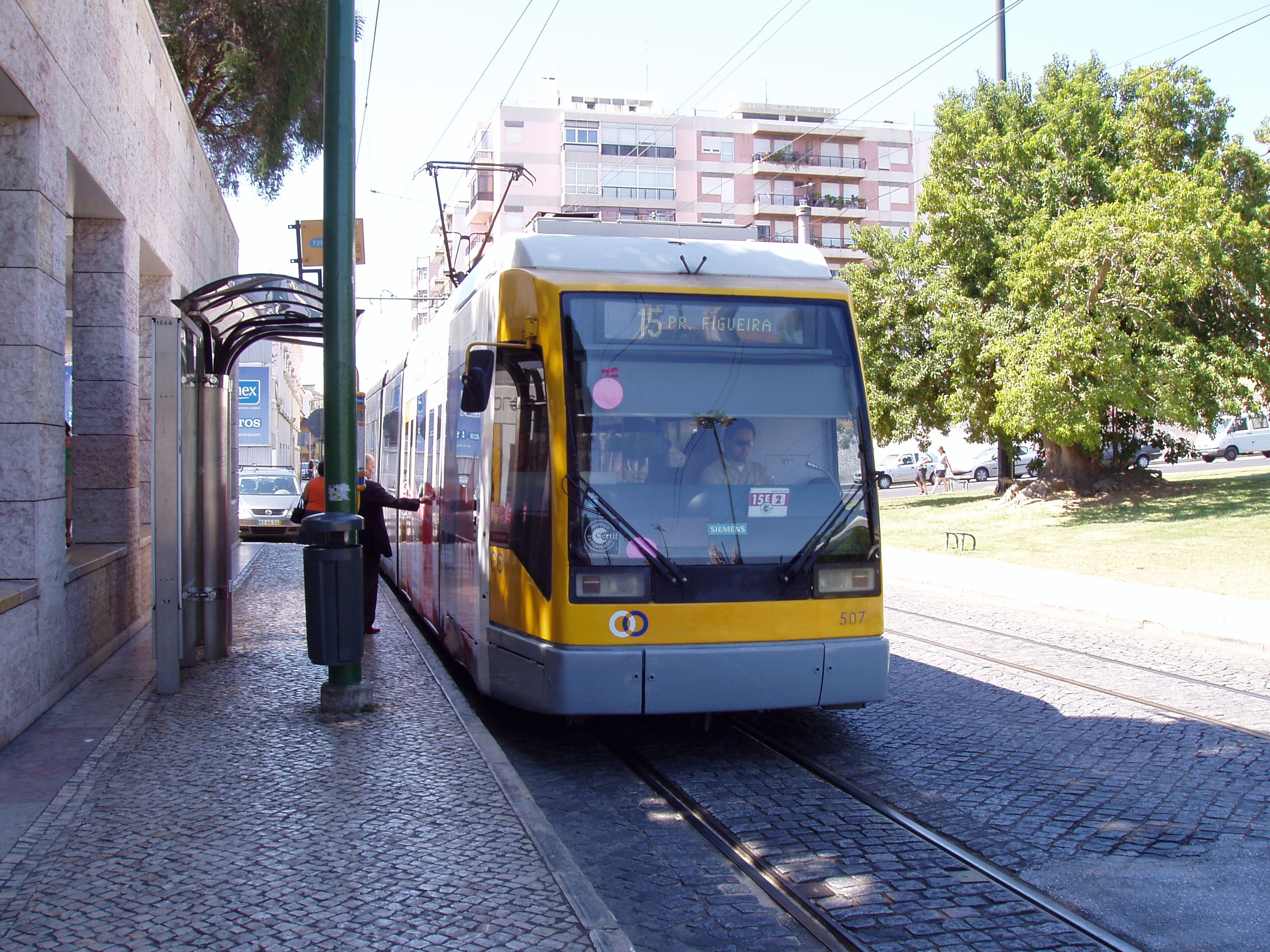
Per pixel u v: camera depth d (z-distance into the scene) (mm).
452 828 5016
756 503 6746
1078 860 5031
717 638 6555
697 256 7234
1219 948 4121
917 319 27312
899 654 10477
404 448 13336
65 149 7797
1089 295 21516
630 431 6641
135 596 10672
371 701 7324
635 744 7246
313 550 7215
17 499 7082
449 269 17625
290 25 20172
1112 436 26156
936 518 26828
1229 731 7410
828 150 79562
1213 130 23922
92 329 9945
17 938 3857
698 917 4438
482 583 7496
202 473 8922
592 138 73562
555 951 3783
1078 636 11664
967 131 25422
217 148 23875
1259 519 20766
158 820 5113
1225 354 22094
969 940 4203
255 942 3836
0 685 6348
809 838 5359
